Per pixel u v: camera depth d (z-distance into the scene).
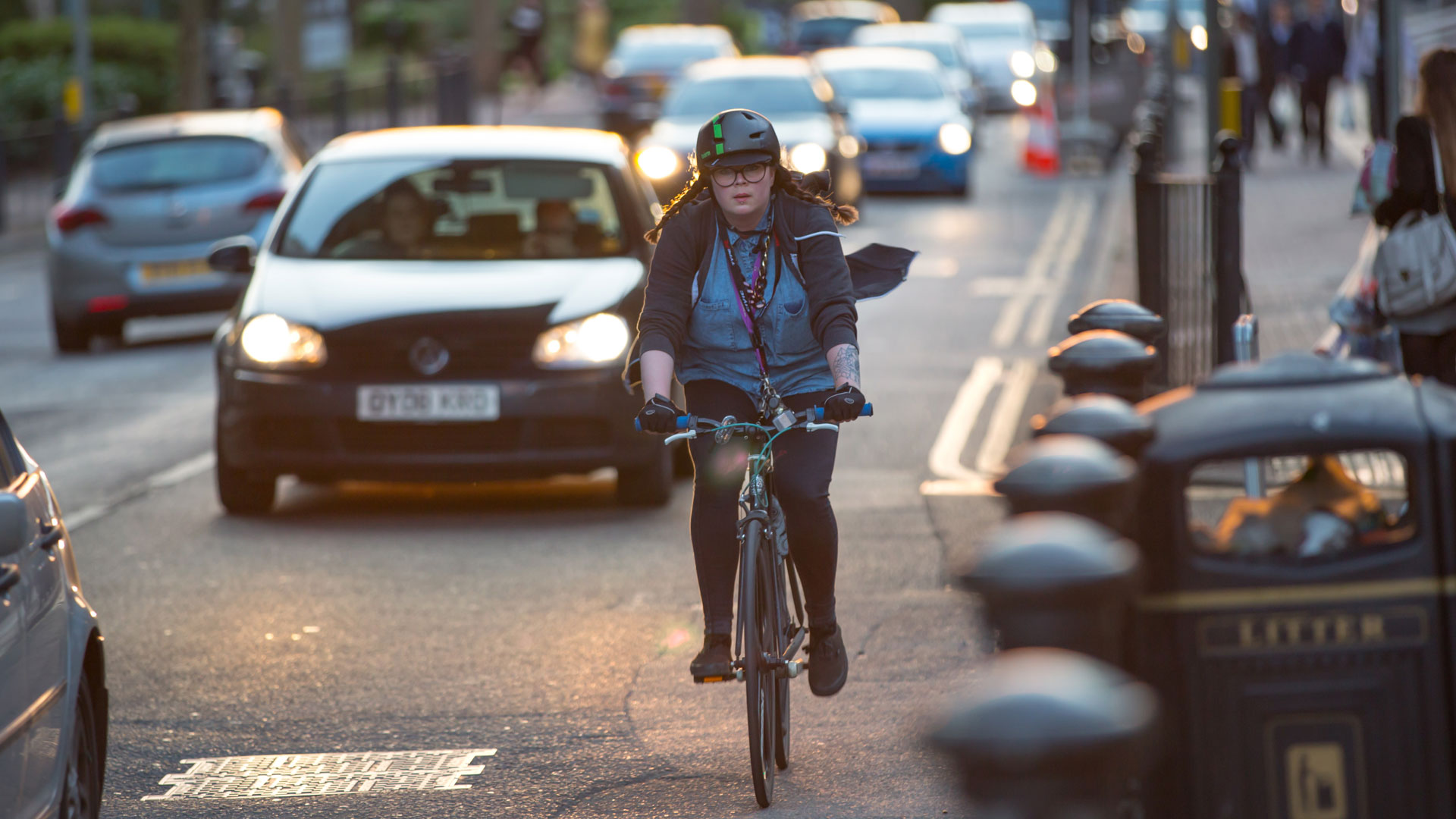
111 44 110.75
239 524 27.06
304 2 118.19
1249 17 73.88
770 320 15.29
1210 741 9.40
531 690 18.58
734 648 15.17
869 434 32.69
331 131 99.12
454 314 26.34
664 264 15.31
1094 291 50.69
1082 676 6.83
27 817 11.62
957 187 75.81
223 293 47.44
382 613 21.77
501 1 160.75
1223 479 18.69
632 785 15.63
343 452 26.38
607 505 28.00
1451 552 9.30
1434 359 21.77
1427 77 21.55
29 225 85.81
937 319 47.09
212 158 48.34
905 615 20.97
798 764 16.05
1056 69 87.81
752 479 15.00
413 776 16.06
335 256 28.55
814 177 15.95
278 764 16.53
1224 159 26.75
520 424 26.22
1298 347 37.12
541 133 31.14
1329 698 9.35
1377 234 22.91
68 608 13.09
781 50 134.12
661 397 14.52
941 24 127.25
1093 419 9.52
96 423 36.72
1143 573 9.45
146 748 17.05
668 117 67.94
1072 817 6.67
